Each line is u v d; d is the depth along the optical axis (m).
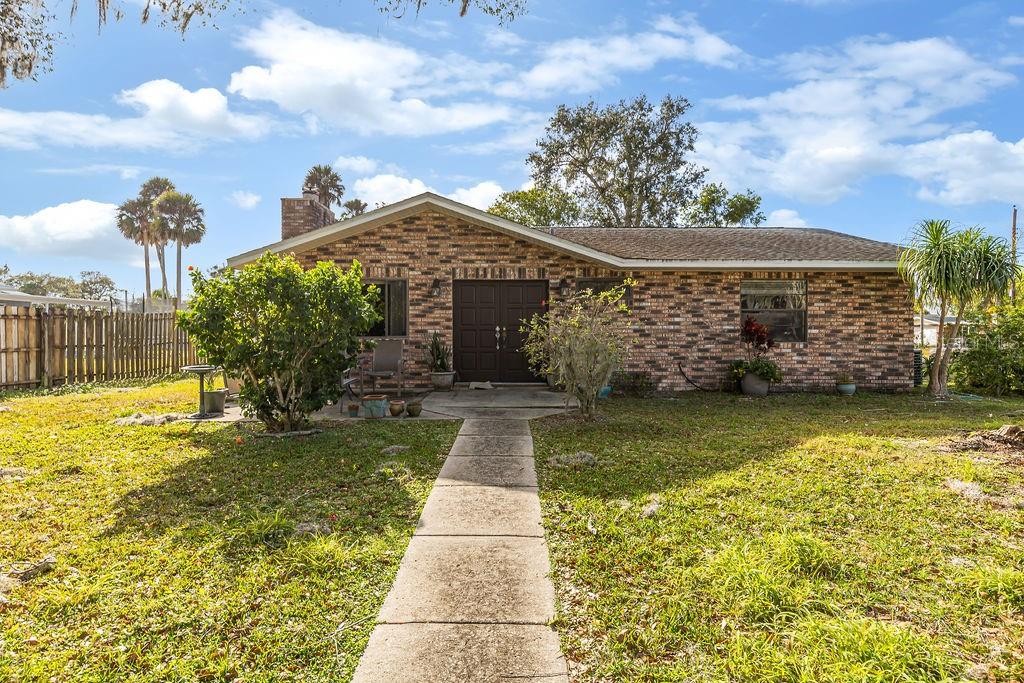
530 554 4.07
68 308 13.21
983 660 2.80
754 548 4.00
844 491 5.29
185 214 50.66
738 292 13.00
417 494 5.41
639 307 12.91
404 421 8.98
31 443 7.17
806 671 2.66
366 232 12.59
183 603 3.36
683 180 33.16
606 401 11.52
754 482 5.62
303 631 3.08
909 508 4.85
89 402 10.55
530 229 12.39
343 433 8.05
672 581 3.61
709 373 13.00
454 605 3.37
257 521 4.60
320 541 4.15
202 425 8.57
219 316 7.38
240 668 2.77
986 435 7.21
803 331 13.22
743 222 32.44
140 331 15.34
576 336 9.28
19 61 8.45
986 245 12.36
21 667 2.74
